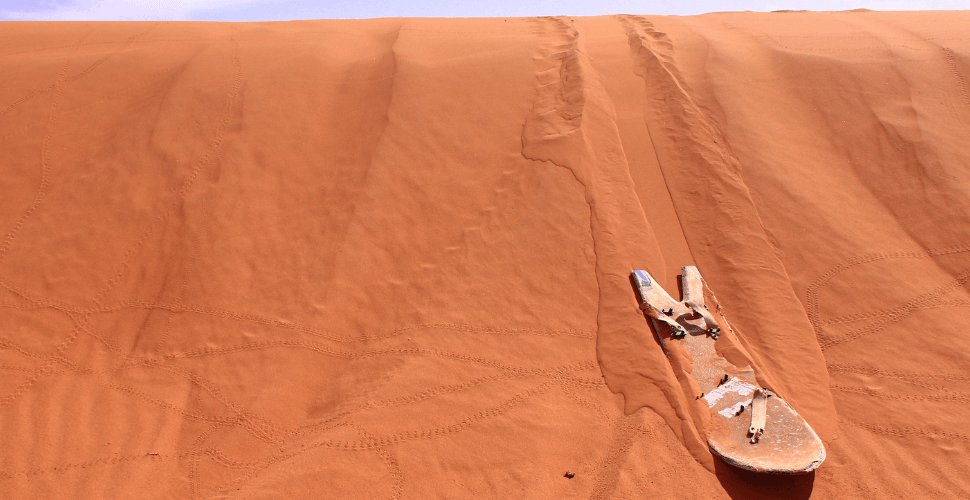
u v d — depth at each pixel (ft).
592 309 21.59
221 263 23.16
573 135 26.66
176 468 17.65
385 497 16.26
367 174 25.82
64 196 24.67
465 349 20.68
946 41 30.78
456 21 40.37
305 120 27.86
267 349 20.99
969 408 17.95
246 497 16.22
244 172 25.63
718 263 22.99
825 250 23.00
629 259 22.85
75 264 22.91
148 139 26.30
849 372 19.52
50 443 18.04
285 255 23.62
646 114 28.40
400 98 28.50
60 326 21.54
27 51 32.35
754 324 21.02
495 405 18.76
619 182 25.55
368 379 20.02
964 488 15.85
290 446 18.16
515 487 16.43
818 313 21.33
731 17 40.98
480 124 27.86
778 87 29.37
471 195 25.43
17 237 23.41
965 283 21.79
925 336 20.17
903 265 22.44
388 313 22.08
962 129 26.43
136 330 21.77
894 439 17.40
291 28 36.91
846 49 31.12
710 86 29.27
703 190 25.13
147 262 23.34
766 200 24.63
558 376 19.67
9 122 26.96
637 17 40.42
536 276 22.75
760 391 18.02
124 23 36.76
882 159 25.99
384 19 41.63
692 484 16.17
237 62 30.22
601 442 17.58
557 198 24.88
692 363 19.40
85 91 28.66
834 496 15.87
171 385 20.06
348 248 23.73
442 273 23.16
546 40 33.68
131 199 24.66
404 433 18.03
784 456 16.14
